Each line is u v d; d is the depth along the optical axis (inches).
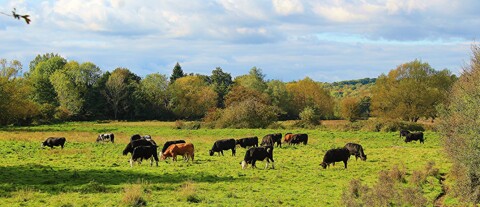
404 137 2235.5
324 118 4512.8
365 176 1107.3
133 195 772.0
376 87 3587.6
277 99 4217.5
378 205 733.3
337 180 1053.2
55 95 4178.2
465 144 835.4
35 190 861.2
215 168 1197.1
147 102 4330.7
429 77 3457.2
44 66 4884.4
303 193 893.8
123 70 5012.3
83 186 893.2
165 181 991.0
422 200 767.7
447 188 973.8
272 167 1218.6
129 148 1407.5
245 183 991.6
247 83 4407.0
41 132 2522.1
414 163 1318.9
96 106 4232.3
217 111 3078.2
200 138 2207.2
